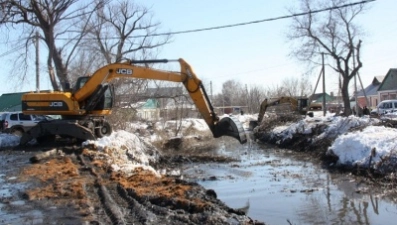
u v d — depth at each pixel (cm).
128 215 839
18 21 3034
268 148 2742
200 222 826
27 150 1830
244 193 1290
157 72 1839
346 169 1614
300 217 1006
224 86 9550
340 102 7138
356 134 1789
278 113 3759
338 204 1124
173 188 1100
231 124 1719
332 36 3988
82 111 1895
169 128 3203
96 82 1889
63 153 1614
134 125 2861
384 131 1756
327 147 2052
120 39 3641
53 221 787
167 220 819
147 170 1360
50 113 1909
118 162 1479
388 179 1362
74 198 964
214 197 1064
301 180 1490
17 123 2936
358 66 3938
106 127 1989
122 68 1864
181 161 2044
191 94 1805
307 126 2712
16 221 790
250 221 870
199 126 3559
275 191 1311
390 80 6500
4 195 998
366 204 1116
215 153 2441
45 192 1016
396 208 1066
